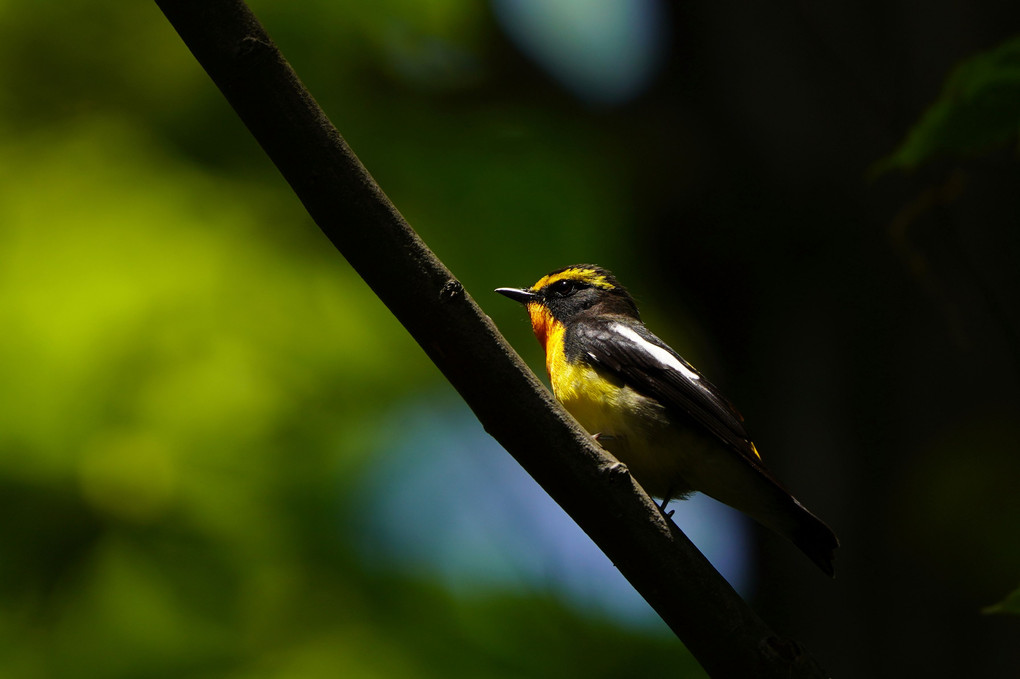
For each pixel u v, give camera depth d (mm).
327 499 10312
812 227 10836
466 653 10172
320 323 10820
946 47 10008
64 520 9492
